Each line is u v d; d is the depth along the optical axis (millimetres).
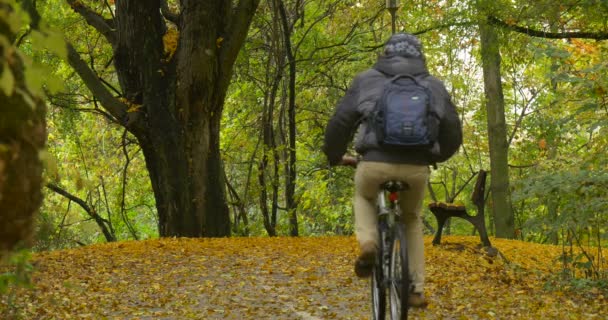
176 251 13609
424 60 5699
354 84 5641
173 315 8109
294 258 12672
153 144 18391
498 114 25203
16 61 2367
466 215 14258
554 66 10125
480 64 29438
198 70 17906
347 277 10648
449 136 5547
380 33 28062
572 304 8969
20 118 2412
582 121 10414
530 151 31172
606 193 9219
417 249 5875
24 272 3588
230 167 29547
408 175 5516
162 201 18719
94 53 24406
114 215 35031
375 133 5430
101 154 31297
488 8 19109
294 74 24625
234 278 10641
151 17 18266
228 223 18891
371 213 5863
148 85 18250
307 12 26188
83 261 12344
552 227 9648
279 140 29172
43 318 7633
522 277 11484
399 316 5539
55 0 19031
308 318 7867
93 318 7812
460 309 8375
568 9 17250
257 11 24828
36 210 2561
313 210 34469
